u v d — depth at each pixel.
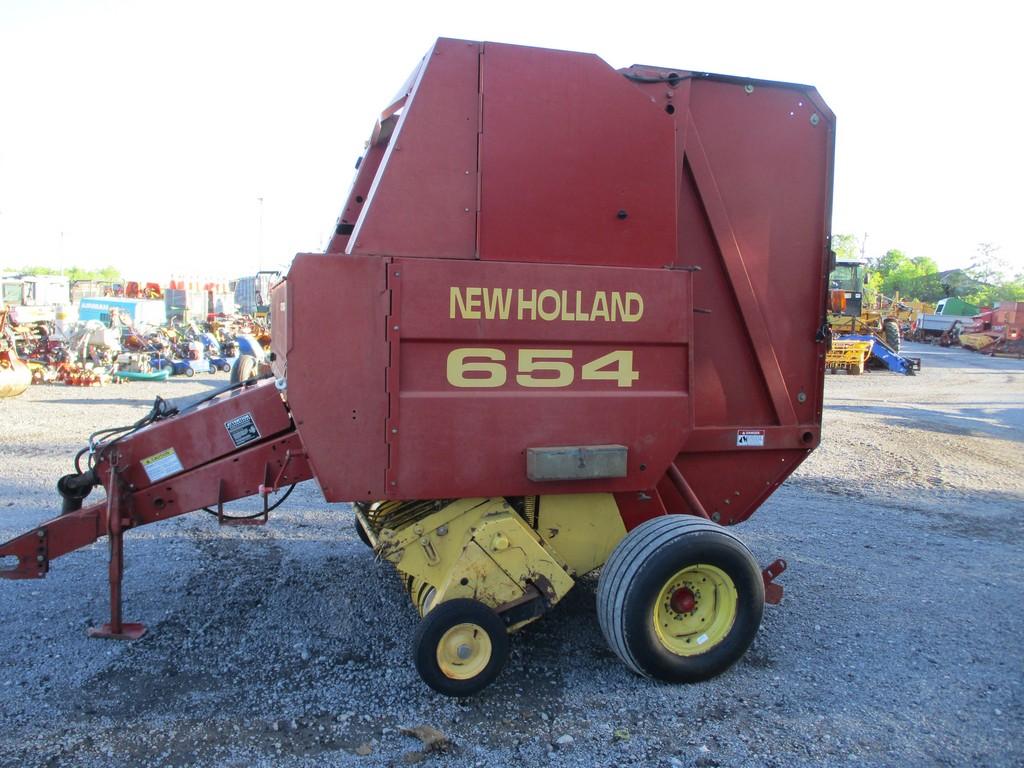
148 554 5.71
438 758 3.25
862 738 3.48
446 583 3.68
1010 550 6.50
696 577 3.96
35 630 4.38
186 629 4.45
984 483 9.14
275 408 4.20
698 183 4.32
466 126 3.74
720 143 4.37
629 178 3.94
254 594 5.00
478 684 3.66
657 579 3.73
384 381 3.60
